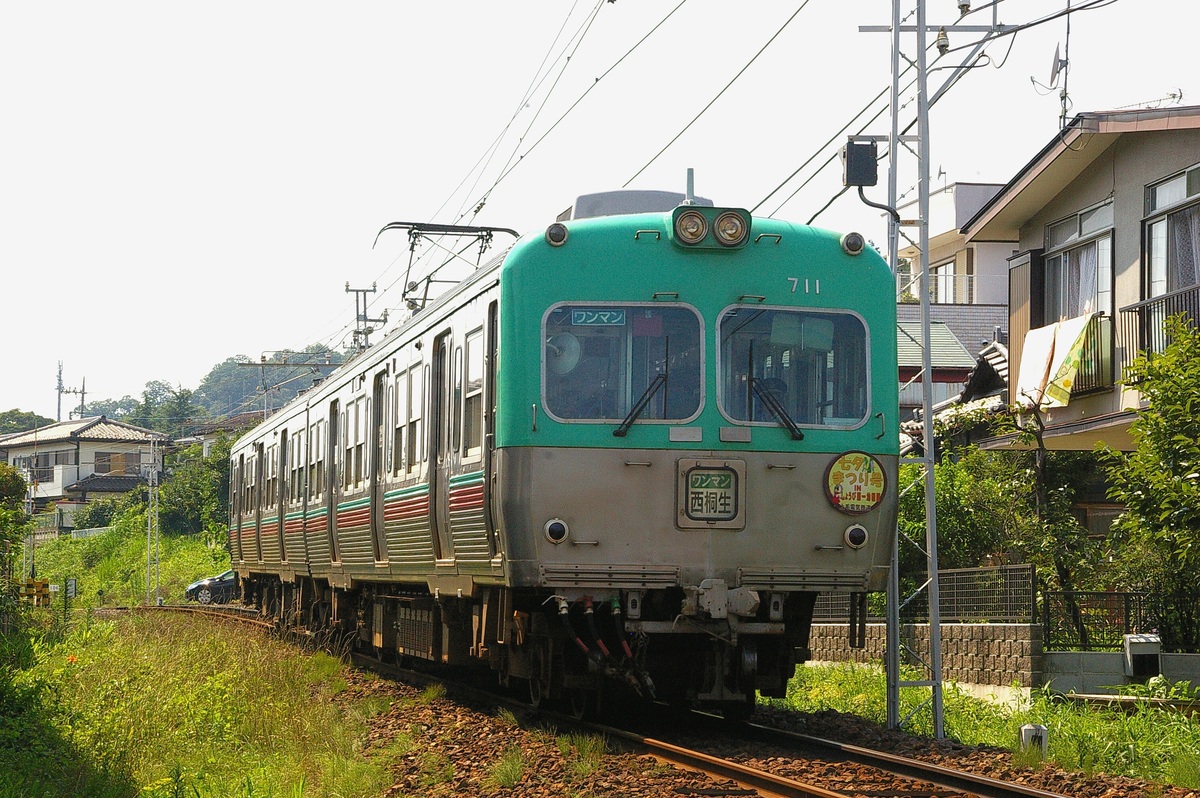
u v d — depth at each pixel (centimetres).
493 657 1775
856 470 1518
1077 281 2775
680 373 1496
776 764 1295
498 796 1200
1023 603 2120
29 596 3862
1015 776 1257
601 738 1401
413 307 3034
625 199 1747
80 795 1305
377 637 2478
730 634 1482
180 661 2166
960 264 5247
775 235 1547
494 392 1559
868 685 2189
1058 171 2723
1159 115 2414
